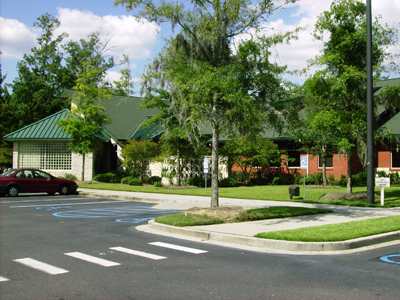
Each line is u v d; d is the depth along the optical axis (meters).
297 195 18.36
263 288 5.84
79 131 28.02
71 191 22.84
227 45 12.32
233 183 28.27
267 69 12.23
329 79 17.75
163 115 26.16
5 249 8.42
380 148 27.45
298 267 7.10
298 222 11.67
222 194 21.31
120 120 36.03
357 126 18.00
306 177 29.83
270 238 9.12
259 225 11.07
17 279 6.20
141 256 7.88
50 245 8.88
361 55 18.22
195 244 9.16
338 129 18.55
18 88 49.22
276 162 31.91
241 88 11.87
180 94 12.91
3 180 20.70
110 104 37.59
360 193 19.23
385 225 10.74
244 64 12.12
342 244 8.70
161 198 19.58
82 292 5.58
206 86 11.27
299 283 6.11
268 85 12.12
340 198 18.58
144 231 10.88
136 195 21.06
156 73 18.64
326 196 19.00
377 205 16.08
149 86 24.67
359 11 17.98
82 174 30.97
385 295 5.55
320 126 18.53
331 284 6.06
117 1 11.68
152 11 11.80
